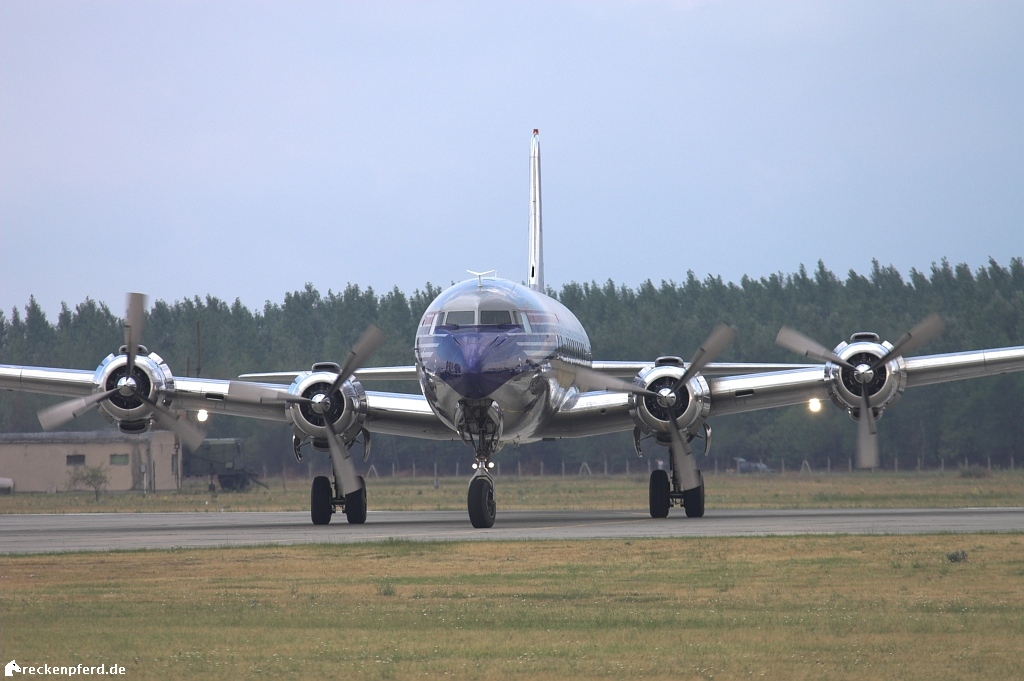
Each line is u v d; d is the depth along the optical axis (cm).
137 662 3747
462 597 4953
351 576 5612
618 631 4200
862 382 9331
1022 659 3684
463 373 8488
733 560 6047
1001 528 7944
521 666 3681
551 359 9162
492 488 8788
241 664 3722
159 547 7131
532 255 13462
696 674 3562
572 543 6900
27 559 6406
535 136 13625
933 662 3659
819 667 3622
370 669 3653
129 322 9119
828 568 5700
